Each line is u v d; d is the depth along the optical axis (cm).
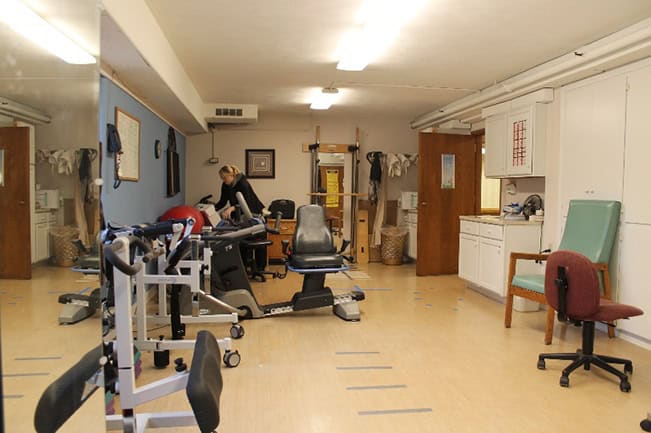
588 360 294
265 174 741
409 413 244
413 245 725
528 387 278
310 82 520
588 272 279
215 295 409
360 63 422
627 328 361
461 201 655
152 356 326
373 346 347
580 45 384
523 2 300
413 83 519
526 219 482
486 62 436
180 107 482
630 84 360
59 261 157
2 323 127
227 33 362
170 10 316
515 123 489
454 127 649
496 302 489
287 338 365
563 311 291
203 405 145
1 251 130
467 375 295
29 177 144
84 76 173
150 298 465
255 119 662
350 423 232
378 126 762
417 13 319
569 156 429
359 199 759
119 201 361
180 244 275
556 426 232
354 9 315
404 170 757
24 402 137
